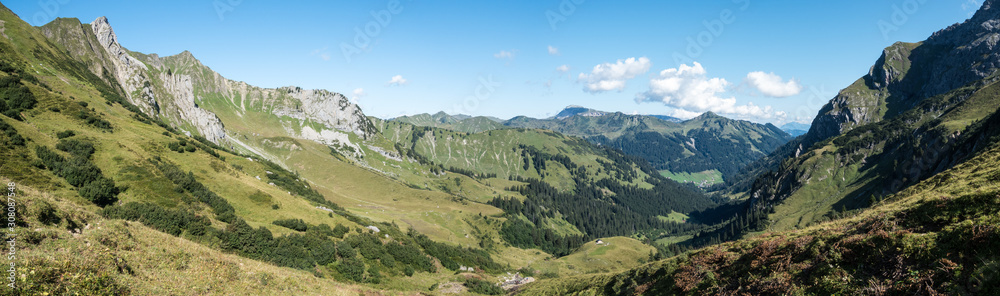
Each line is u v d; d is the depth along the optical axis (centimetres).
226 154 12862
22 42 13300
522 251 18875
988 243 1427
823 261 1995
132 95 19812
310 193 12800
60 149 5934
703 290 2667
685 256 3497
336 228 7350
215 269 3100
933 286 1451
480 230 19675
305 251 5916
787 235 2747
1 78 7344
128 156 6619
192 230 4988
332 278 5606
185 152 8600
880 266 1723
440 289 6988
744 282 2378
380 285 6191
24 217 2383
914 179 17712
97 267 2152
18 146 5297
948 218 1750
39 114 7244
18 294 1659
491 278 9750
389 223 13625
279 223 6638
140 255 2678
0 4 14975
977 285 1296
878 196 19212
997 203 1609
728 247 3203
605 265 15438
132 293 2150
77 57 17612
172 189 6169
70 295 1817
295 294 3438
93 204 4972
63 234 2395
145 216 4800
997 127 11769
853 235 2061
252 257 5191
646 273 3894
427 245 9844
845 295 1683
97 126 8019
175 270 2759
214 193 6738
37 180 4772
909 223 1902
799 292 1894
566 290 5397
